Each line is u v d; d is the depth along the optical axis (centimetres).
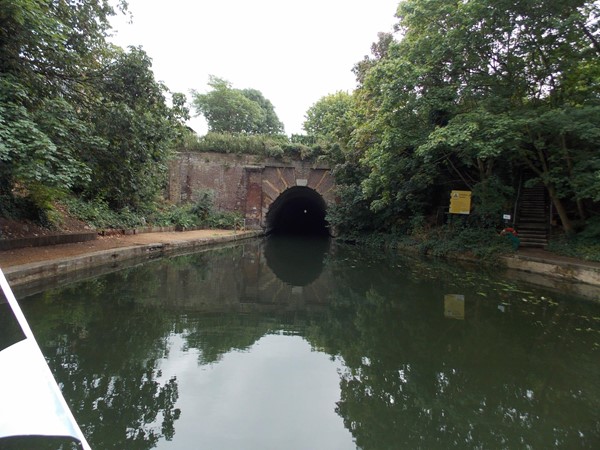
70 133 930
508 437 369
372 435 360
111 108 1055
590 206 1427
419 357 557
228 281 1075
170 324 659
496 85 1334
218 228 2461
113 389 420
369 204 2092
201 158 2542
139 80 1102
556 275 1162
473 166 1700
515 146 1187
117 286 904
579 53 1193
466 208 1570
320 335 643
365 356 555
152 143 1203
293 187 2638
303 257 1662
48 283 854
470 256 1486
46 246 1066
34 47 847
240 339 604
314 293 964
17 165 730
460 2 1228
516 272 1259
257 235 2509
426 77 1355
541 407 426
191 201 2516
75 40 1027
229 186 2561
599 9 1111
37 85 906
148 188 1691
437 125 1401
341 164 2238
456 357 559
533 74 1287
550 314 780
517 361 548
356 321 726
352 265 1427
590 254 1203
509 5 1138
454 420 396
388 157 1501
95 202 1591
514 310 806
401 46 1408
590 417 406
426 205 1909
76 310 694
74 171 838
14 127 711
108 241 1384
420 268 1351
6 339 528
